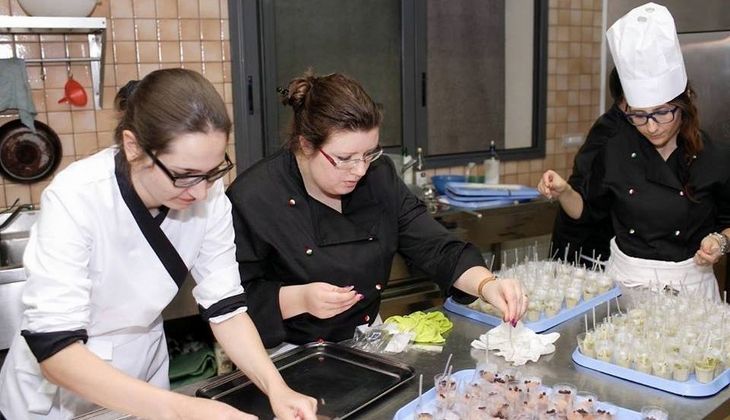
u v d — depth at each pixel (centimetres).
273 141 327
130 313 144
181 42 298
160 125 111
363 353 152
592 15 405
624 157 226
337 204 173
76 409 149
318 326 173
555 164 412
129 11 286
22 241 273
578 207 244
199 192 120
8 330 237
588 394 132
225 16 305
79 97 279
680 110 204
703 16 341
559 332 170
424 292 306
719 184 214
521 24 392
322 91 153
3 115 270
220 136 114
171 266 140
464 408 129
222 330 141
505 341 157
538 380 138
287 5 322
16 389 152
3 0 263
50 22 247
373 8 346
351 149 149
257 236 166
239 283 146
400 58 356
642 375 141
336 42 339
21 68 256
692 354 144
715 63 338
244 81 313
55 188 124
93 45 279
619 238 231
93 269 132
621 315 176
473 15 376
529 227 341
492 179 363
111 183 128
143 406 114
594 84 416
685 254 220
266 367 133
